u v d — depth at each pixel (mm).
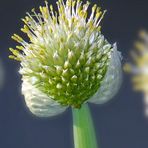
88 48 389
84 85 389
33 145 1001
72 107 396
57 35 388
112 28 1108
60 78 388
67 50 387
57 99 394
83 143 397
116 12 1119
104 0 1114
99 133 986
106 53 394
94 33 392
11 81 1047
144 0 1114
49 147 990
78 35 388
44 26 391
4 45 1095
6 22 1124
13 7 1130
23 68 394
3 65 1062
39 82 392
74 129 399
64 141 989
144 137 975
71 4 395
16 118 1023
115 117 990
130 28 1090
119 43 1071
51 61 388
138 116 984
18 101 1028
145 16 1110
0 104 1036
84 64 388
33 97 395
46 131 1001
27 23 394
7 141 1014
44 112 398
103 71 392
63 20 390
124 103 994
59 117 995
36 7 1119
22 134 1012
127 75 995
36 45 390
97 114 993
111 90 396
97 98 397
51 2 1072
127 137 978
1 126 1022
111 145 980
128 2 1122
